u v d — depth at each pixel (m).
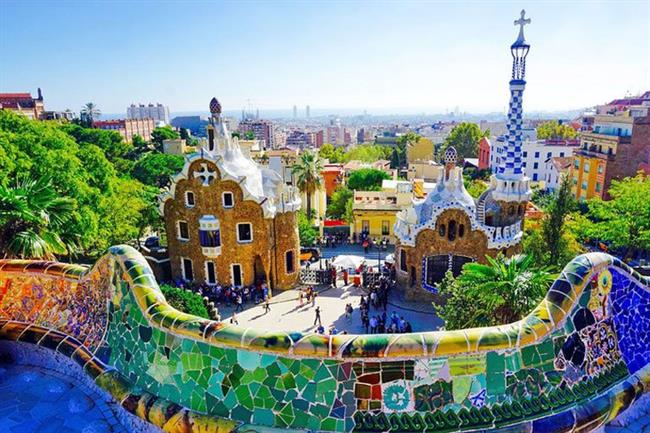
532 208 59.59
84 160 43.06
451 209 35.00
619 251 50.19
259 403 7.84
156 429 8.41
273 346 7.75
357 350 7.55
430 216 36.69
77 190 34.88
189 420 8.00
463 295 21.20
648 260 48.72
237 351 7.94
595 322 8.87
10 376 10.61
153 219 47.47
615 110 115.94
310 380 7.70
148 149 127.12
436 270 36.75
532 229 42.97
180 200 37.78
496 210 38.25
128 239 44.66
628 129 67.81
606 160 68.00
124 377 9.24
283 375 7.75
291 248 40.31
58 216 20.02
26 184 20.27
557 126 147.88
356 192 58.00
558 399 8.14
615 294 9.27
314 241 54.28
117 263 9.76
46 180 20.05
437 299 36.75
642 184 45.88
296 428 7.70
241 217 37.50
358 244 55.59
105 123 170.50
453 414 7.66
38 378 10.48
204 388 8.13
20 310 11.66
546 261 33.38
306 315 35.16
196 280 39.12
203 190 36.69
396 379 7.62
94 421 9.12
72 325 10.94
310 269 42.22
